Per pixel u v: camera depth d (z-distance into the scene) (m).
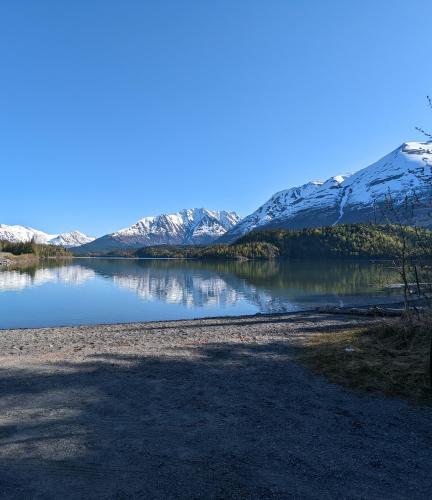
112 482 5.38
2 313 31.14
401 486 5.25
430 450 6.21
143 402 8.32
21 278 69.38
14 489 5.23
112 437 6.69
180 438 6.64
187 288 51.22
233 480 5.39
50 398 8.59
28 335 19.77
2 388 9.30
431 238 14.10
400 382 9.12
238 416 7.56
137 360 11.88
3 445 6.44
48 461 5.93
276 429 6.98
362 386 9.09
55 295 43.72
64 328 22.42
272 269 96.12
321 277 66.50
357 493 5.09
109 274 81.69
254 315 25.97
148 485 5.30
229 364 11.34
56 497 5.05
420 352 10.96
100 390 9.11
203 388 9.22
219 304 36.00
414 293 15.65
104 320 28.06
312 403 8.21
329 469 5.66
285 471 5.61
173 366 11.16
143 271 93.12
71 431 6.93
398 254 15.38
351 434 6.78
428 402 8.12
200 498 5.00
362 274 72.81
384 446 6.34
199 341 15.16
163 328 21.23
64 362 11.71
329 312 25.14
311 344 13.57
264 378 9.96
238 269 98.62
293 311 29.73
